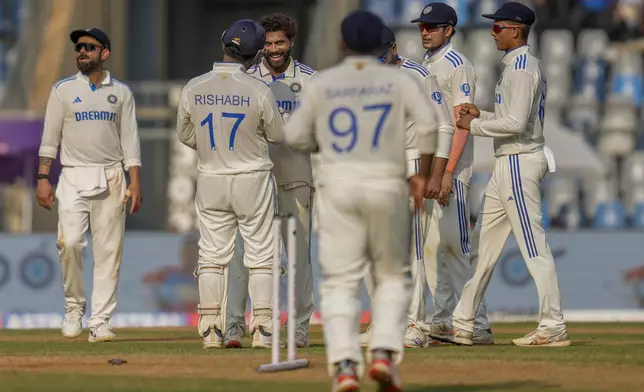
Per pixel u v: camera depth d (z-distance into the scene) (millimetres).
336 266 20453
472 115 31266
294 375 23797
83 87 35156
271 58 31547
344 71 20547
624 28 86062
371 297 30031
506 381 22922
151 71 85562
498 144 31766
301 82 31844
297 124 20688
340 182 20266
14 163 74625
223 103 29656
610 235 59750
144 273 58000
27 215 74625
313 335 40781
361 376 20578
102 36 35094
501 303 58156
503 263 58219
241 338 32094
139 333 43062
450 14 32031
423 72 30688
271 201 30250
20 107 80125
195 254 58031
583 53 84750
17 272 58031
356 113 20328
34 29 81312
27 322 57781
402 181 20422
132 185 35625
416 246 30969
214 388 21719
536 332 32062
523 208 31453
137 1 85188
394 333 20141
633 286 59750
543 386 22188
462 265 32844
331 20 84125
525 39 31453
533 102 31156
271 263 30422
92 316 35625
